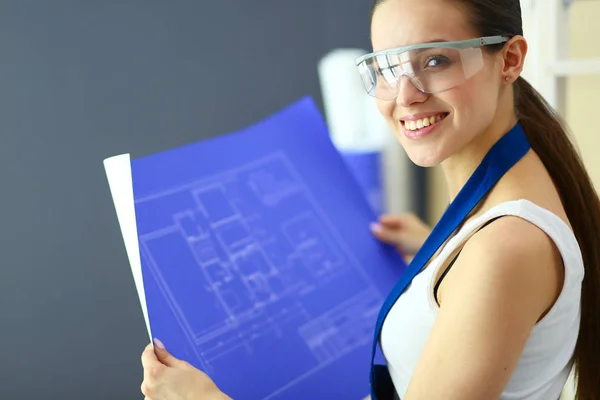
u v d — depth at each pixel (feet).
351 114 8.10
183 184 4.58
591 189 3.80
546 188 3.41
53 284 8.83
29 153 8.61
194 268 4.30
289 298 4.62
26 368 8.86
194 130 9.18
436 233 3.55
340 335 4.69
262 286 4.54
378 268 5.15
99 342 9.00
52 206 8.75
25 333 8.80
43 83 8.55
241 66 9.23
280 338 4.43
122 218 3.67
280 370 4.33
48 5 8.44
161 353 3.85
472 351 2.93
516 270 2.96
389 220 5.27
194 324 4.13
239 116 9.31
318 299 4.75
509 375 2.97
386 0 3.55
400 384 3.76
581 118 6.54
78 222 8.82
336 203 5.21
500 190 3.35
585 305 3.74
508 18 3.45
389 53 3.49
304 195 5.09
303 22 9.34
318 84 9.45
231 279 4.43
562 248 3.12
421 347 3.46
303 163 5.21
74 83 8.66
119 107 8.86
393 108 3.62
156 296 4.06
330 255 4.98
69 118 8.68
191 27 9.00
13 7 8.36
